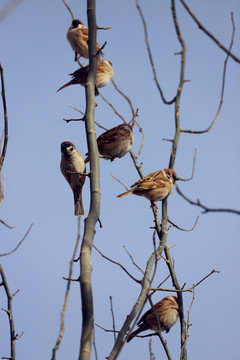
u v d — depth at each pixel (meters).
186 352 9.55
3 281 8.48
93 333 6.84
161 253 9.86
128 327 7.75
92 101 9.63
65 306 5.69
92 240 8.13
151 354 6.97
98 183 8.91
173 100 8.09
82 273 7.50
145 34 7.56
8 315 8.30
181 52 7.75
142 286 8.48
